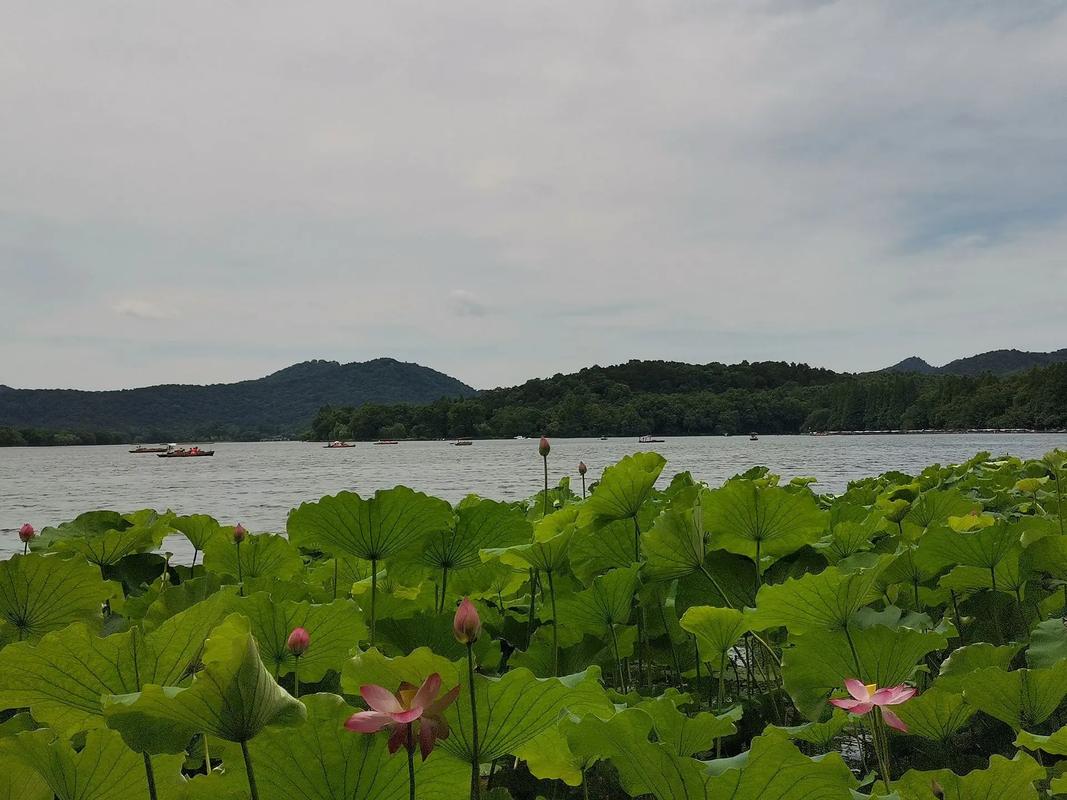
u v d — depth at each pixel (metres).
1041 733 2.44
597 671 1.76
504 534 3.34
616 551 3.42
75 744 1.97
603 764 2.36
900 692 1.67
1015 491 6.10
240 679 1.33
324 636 2.43
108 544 3.92
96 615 2.87
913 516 4.44
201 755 2.20
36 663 1.56
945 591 3.45
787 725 2.94
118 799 1.68
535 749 1.92
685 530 3.02
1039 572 3.25
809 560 3.41
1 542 13.21
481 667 3.13
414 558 3.22
